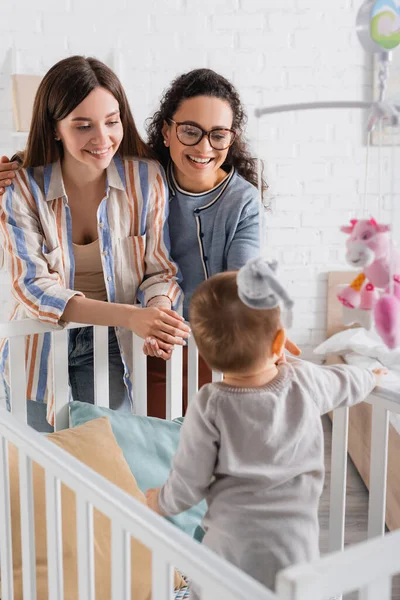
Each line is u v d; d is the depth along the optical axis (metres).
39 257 1.67
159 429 1.69
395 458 2.09
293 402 1.12
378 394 1.36
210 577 0.72
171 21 2.87
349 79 2.93
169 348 1.57
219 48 2.90
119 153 1.75
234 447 1.09
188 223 1.80
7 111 2.85
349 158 2.95
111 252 1.73
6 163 1.69
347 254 0.99
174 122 1.73
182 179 1.80
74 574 1.34
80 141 1.58
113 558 0.89
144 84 2.90
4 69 2.82
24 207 1.66
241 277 0.97
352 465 2.67
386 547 0.72
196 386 1.79
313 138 2.95
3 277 2.90
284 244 3.01
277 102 2.94
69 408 1.72
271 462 1.09
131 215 1.73
